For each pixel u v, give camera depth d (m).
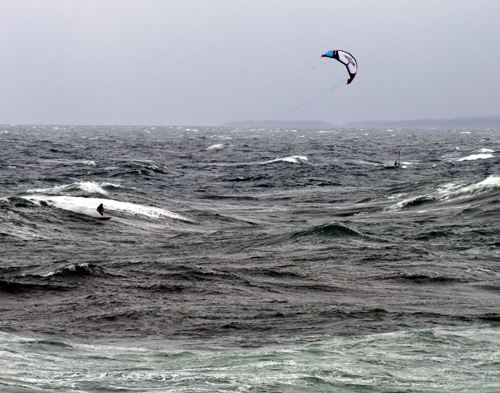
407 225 101.31
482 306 53.38
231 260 73.81
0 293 56.06
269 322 48.09
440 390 31.55
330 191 184.12
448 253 77.44
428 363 36.47
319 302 54.34
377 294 57.78
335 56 99.06
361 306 52.97
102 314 50.19
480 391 31.42
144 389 30.89
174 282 60.88
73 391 30.20
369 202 150.62
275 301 54.72
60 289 57.50
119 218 110.62
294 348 40.53
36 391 29.81
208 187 196.12
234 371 34.53
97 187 151.00
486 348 40.03
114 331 45.81
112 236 96.75
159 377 33.22
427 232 91.75
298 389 31.28
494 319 48.81
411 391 31.36
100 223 105.44
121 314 50.16
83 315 49.91
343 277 64.56
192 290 58.22
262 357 38.03
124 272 64.44
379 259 73.19
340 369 35.03
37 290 57.03
